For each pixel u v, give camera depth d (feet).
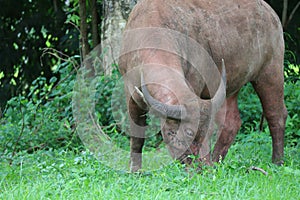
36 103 58.90
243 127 58.08
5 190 37.14
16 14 79.92
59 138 53.11
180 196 35.60
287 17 76.59
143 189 36.78
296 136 55.88
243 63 45.44
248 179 39.32
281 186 38.27
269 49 47.24
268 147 50.01
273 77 47.88
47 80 79.46
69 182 37.58
